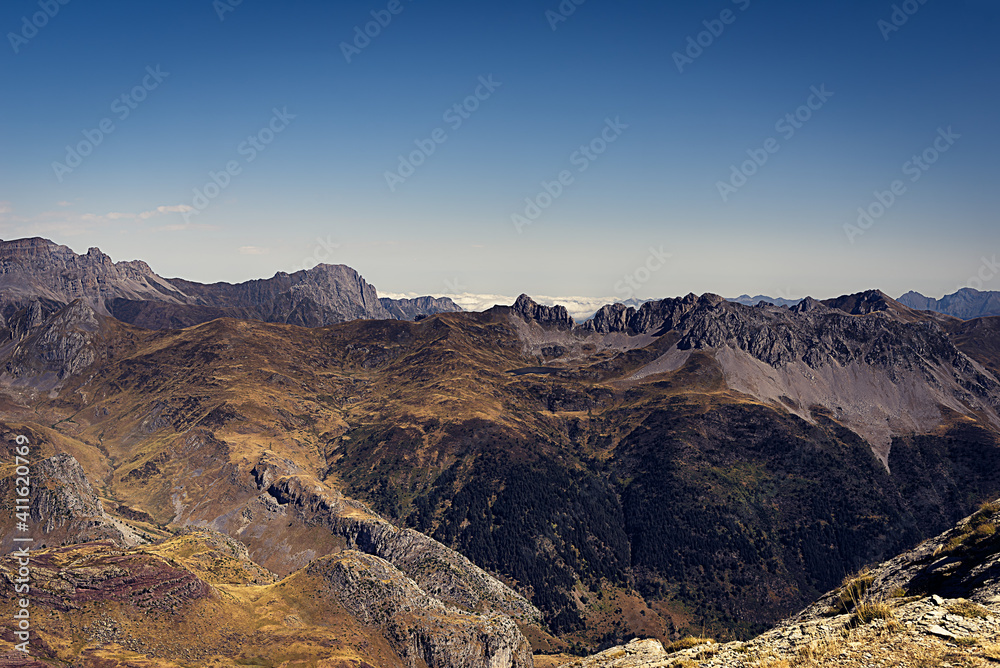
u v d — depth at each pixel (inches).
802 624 1257.4
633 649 1501.0
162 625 5935.0
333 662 6077.8
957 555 1343.5
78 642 5339.6
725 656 1189.7
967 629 976.9
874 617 1149.1
